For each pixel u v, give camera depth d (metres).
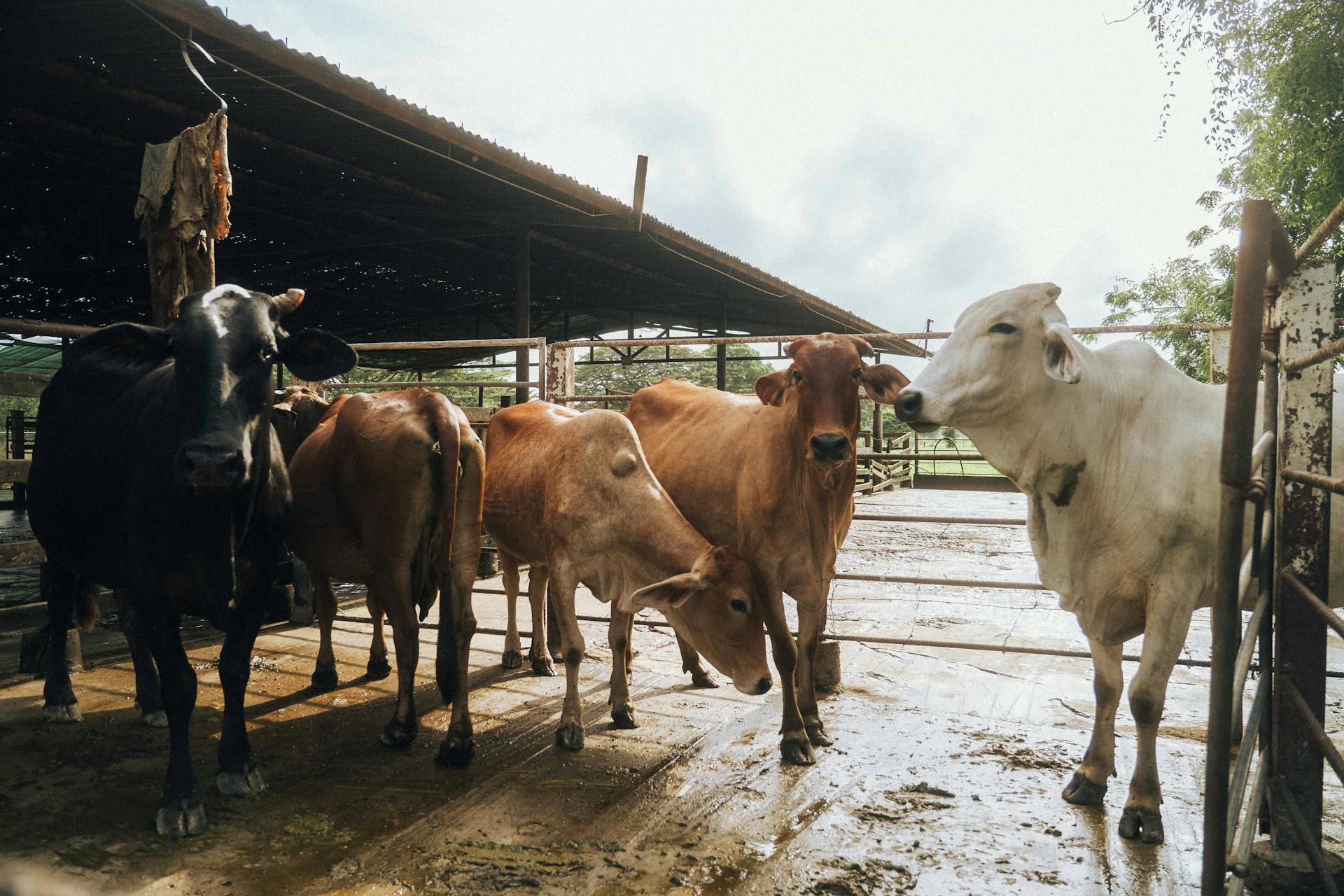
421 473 3.78
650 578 4.00
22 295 15.52
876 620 6.66
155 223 4.83
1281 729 2.61
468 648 3.86
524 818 3.20
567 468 4.11
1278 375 2.73
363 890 2.68
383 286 17.20
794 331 22.28
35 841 2.97
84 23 6.52
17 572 8.88
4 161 10.06
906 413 3.18
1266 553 2.70
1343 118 10.53
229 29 6.44
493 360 20.84
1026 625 6.46
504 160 9.17
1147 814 3.03
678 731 4.17
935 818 3.20
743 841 3.03
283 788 3.47
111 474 3.47
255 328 3.12
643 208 11.13
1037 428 3.18
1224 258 15.05
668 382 5.41
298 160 10.05
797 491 3.92
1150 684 3.06
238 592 3.39
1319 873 2.31
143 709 4.15
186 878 2.74
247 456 2.97
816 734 3.99
